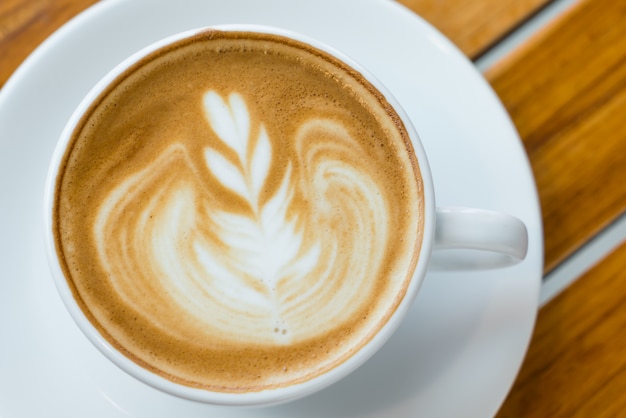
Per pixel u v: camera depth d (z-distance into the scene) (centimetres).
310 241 27
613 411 31
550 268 32
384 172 27
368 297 27
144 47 29
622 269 32
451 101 30
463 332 29
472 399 29
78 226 27
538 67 32
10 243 29
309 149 28
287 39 27
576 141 32
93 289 27
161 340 26
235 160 27
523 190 29
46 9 31
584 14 33
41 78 29
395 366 29
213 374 26
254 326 27
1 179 29
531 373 31
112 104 27
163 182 27
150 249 27
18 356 28
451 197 29
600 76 32
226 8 29
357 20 30
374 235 27
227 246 27
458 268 27
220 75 28
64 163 27
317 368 26
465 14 32
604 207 32
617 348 31
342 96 28
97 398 28
